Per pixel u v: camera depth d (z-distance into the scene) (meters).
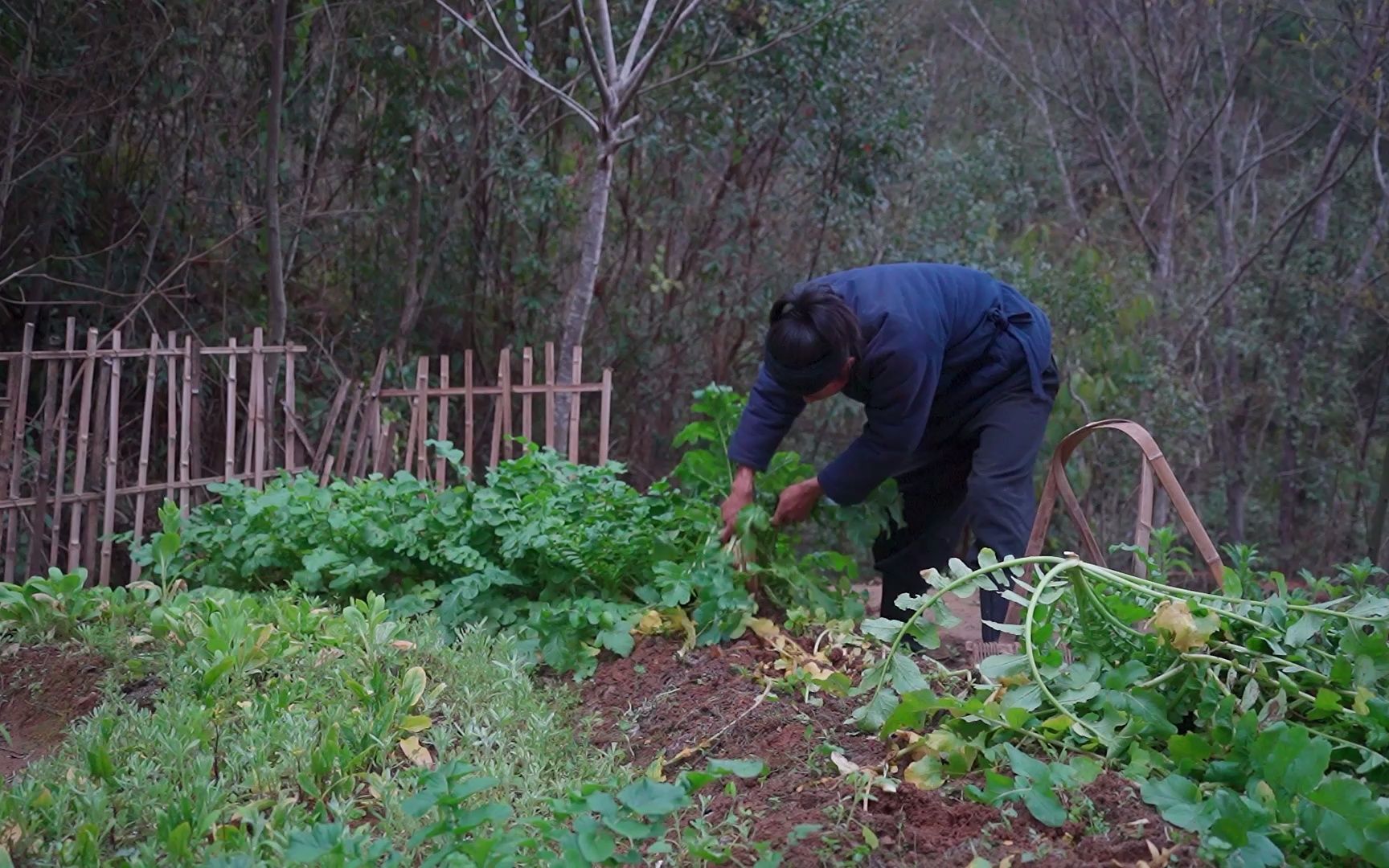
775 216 9.39
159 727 2.85
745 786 2.66
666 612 3.80
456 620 3.76
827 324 3.49
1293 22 11.08
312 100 7.86
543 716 3.17
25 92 6.93
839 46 8.34
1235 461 11.42
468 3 7.70
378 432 6.14
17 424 5.06
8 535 5.07
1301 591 3.43
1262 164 13.70
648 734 3.14
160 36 7.10
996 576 2.90
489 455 8.95
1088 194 13.51
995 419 3.97
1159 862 2.07
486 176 8.22
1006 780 2.32
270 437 5.81
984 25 13.12
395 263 8.59
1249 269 11.48
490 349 9.02
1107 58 13.38
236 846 2.32
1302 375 11.06
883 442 3.72
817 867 2.17
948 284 3.93
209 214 8.04
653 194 9.30
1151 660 2.74
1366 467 11.05
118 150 7.66
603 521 4.01
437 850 2.27
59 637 3.66
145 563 4.08
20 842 2.33
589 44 6.11
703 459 4.23
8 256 7.27
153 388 5.32
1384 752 2.43
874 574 8.57
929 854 2.21
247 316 7.95
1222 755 2.40
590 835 2.05
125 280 7.70
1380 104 10.32
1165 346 9.42
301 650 3.36
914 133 9.09
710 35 8.19
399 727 2.93
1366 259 10.97
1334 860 2.11
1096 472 8.70
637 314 9.21
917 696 2.56
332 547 4.14
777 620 4.02
